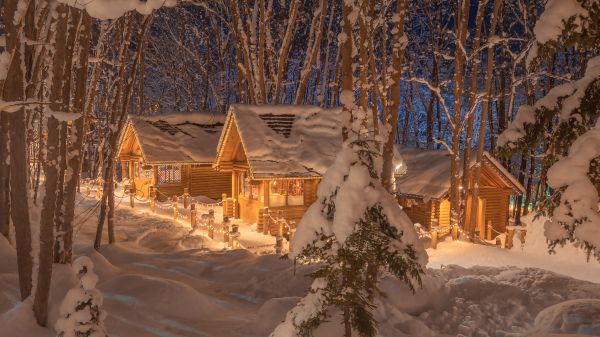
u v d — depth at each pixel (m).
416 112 44.00
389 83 17.83
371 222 5.82
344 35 11.69
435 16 37.34
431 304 9.16
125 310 9.06
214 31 40.00
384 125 17.30
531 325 8.52
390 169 14.91
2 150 12.62
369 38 18.00
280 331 6.18
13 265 11.62
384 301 8.69
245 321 8.67
